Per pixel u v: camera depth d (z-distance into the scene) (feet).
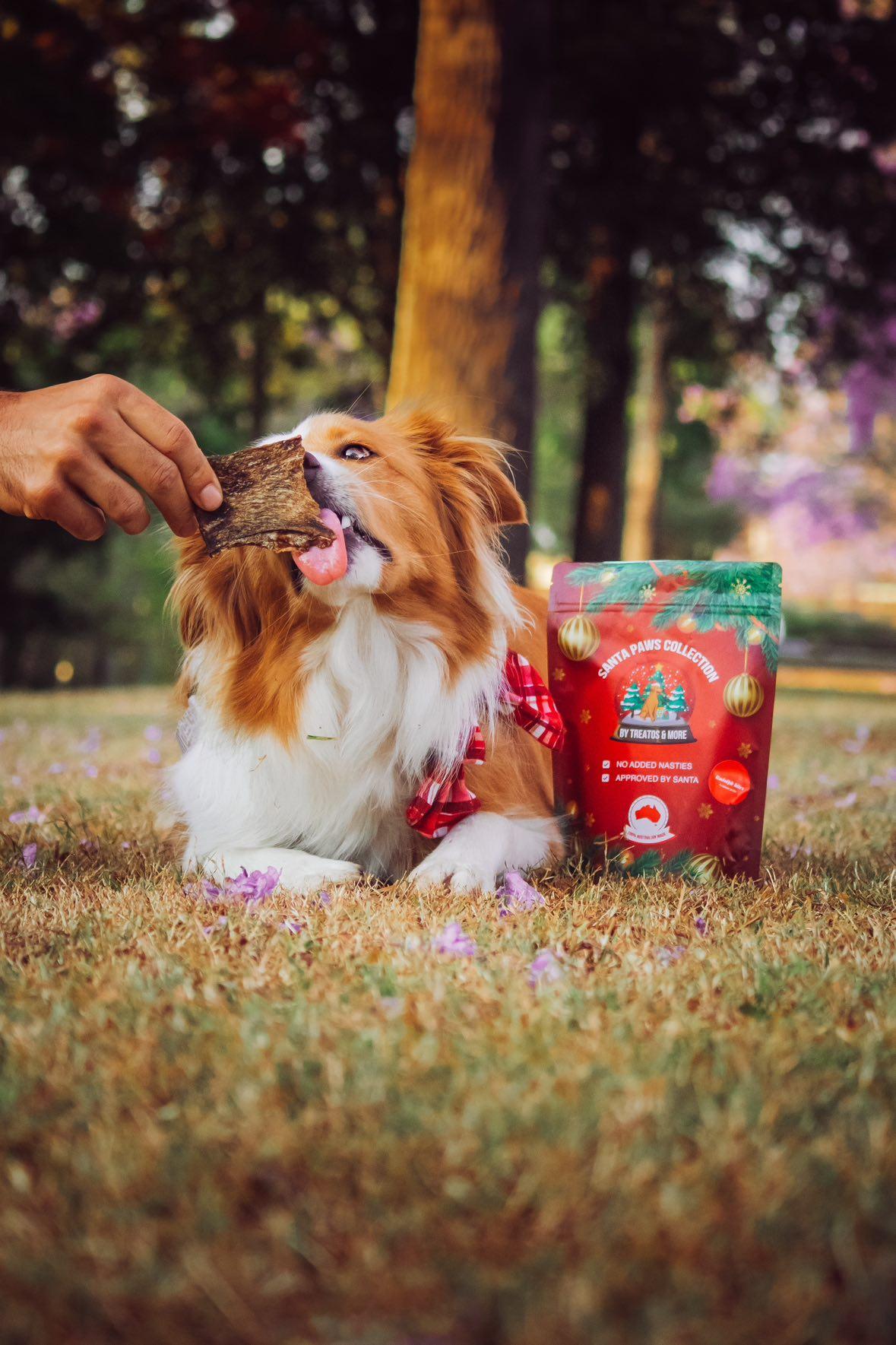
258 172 38.73
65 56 36.37
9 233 41.16
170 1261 3.21
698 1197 3.46
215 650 9.31
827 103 36.58
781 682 73.00
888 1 34.73
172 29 36.40
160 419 7.40
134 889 8.08
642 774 8.87
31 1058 4.62
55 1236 3.34
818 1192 3.53
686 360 47.19
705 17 33.17
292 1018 5.09
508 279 22.98
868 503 123.03
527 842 9.07
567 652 9.12
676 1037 4.85
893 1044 4.88
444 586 9.20
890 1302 3.00
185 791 9.55
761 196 37.88
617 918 7.34
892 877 8.81
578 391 41.73
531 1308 2.98
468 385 22.76
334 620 8.76
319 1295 3.09
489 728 9.34
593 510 41.24
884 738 24.40
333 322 45.62
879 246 38.88
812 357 44.50
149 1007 5.26
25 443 7.18
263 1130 3.93
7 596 72.79
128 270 41.93
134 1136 3.90
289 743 8.88
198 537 9.17
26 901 7.71
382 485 8.93
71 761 17.54
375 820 9.23
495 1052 4.64
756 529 142.31
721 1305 3.03
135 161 39.04
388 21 36.29
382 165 38.17
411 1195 3.53
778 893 8.39
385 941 6.41
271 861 8.61
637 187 36.27
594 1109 4.05
